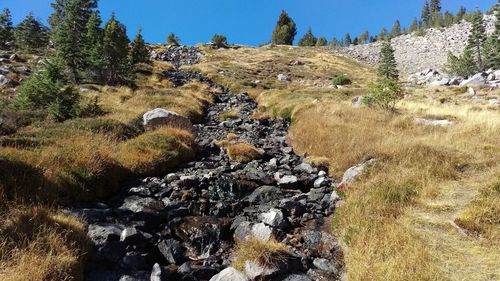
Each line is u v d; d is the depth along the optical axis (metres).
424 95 35.69
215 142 18.62
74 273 6.81
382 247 7.63
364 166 12.45
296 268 7.75
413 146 13.31
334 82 54.31
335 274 7.73
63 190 10.11
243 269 7.54
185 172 13.72
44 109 20.25
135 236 8.46
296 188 12.87
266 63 73.19
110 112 21.88
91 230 8.49
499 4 76.00
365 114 22.06
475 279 6.61
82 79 34.53
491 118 19.14
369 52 106.44
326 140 17.23
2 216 7.87
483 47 69.19
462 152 12.91
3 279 6.10
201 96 34.53
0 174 9.53
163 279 7.21
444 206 9.34
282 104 29.70
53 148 12.35
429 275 6.64
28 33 52.41
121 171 12.60
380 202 9.60
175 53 78.38
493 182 9.80
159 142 15.26
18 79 28.83
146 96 28.42
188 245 9.00
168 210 10.35
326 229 9.66
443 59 88.75
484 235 7.93
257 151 16.80
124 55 36.41
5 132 15.63
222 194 11.95
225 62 68.88
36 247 7.02
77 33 37.59
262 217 9.94
